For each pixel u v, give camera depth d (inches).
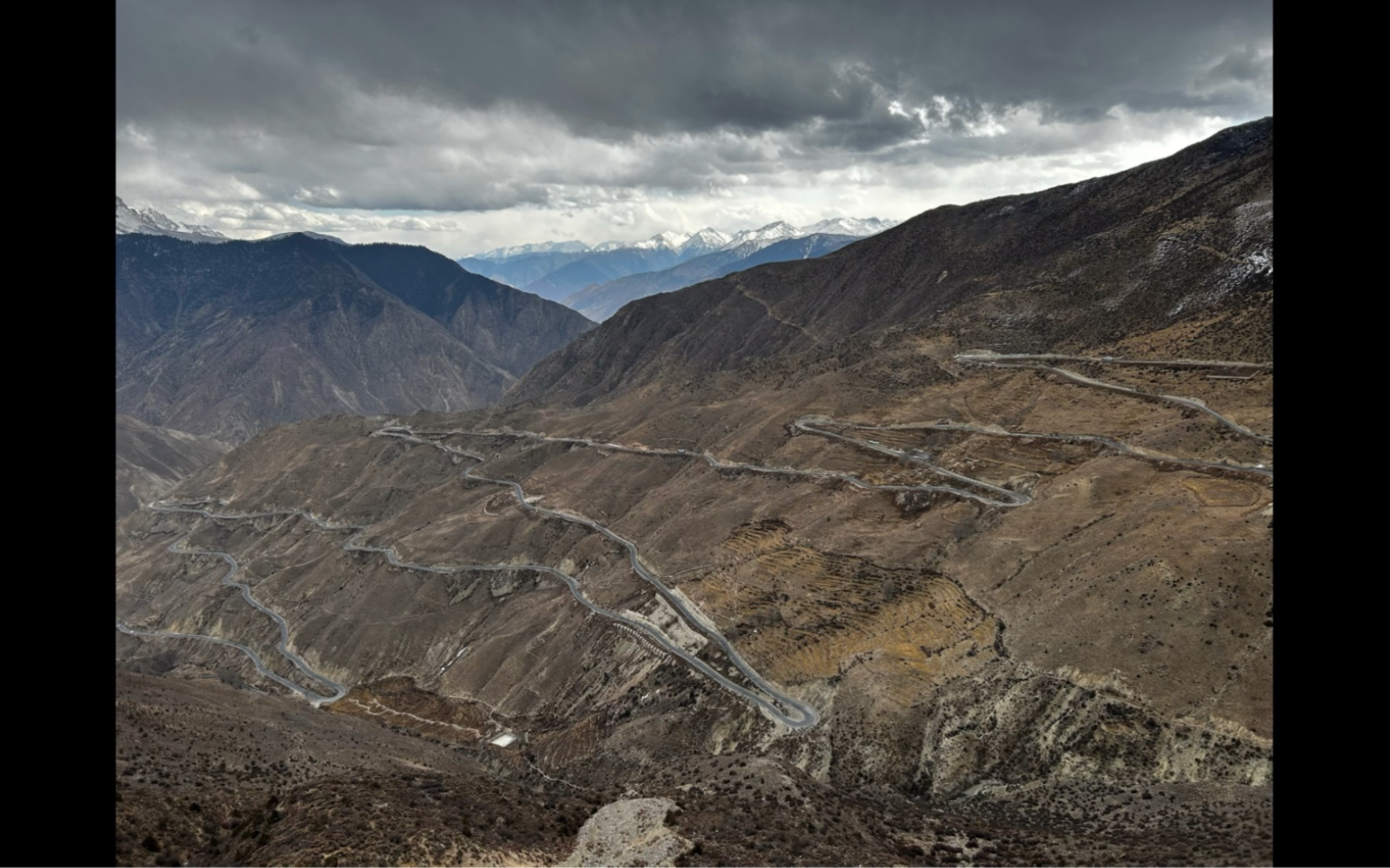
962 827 2325.3
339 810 1849.2
